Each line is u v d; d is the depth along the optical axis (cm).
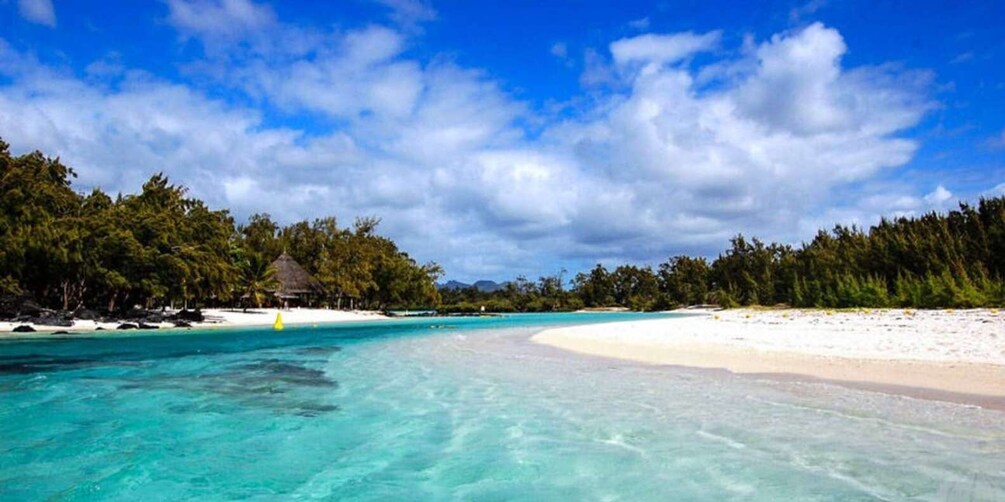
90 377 1593
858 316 3694
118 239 3912
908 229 6194
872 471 683
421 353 2208
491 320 5912
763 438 833
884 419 909
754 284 8475
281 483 700
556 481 689
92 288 4291
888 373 1299
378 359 2022
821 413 967
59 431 962
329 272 7150
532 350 2191
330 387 1400
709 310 8450
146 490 679
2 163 3784
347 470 747
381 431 941
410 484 690
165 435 932
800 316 4119
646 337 2533
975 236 5309
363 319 6025
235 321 4956
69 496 658
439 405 1139
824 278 6241
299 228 8094
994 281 4556
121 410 1133
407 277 8000
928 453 741
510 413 1046
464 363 1825
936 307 4438
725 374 1411
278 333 3644
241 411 1116
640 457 768
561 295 11019
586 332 3041
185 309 5003
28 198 3788
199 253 4325
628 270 11325
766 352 1783
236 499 646
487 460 775
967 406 971
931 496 603
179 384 1463
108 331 3578
